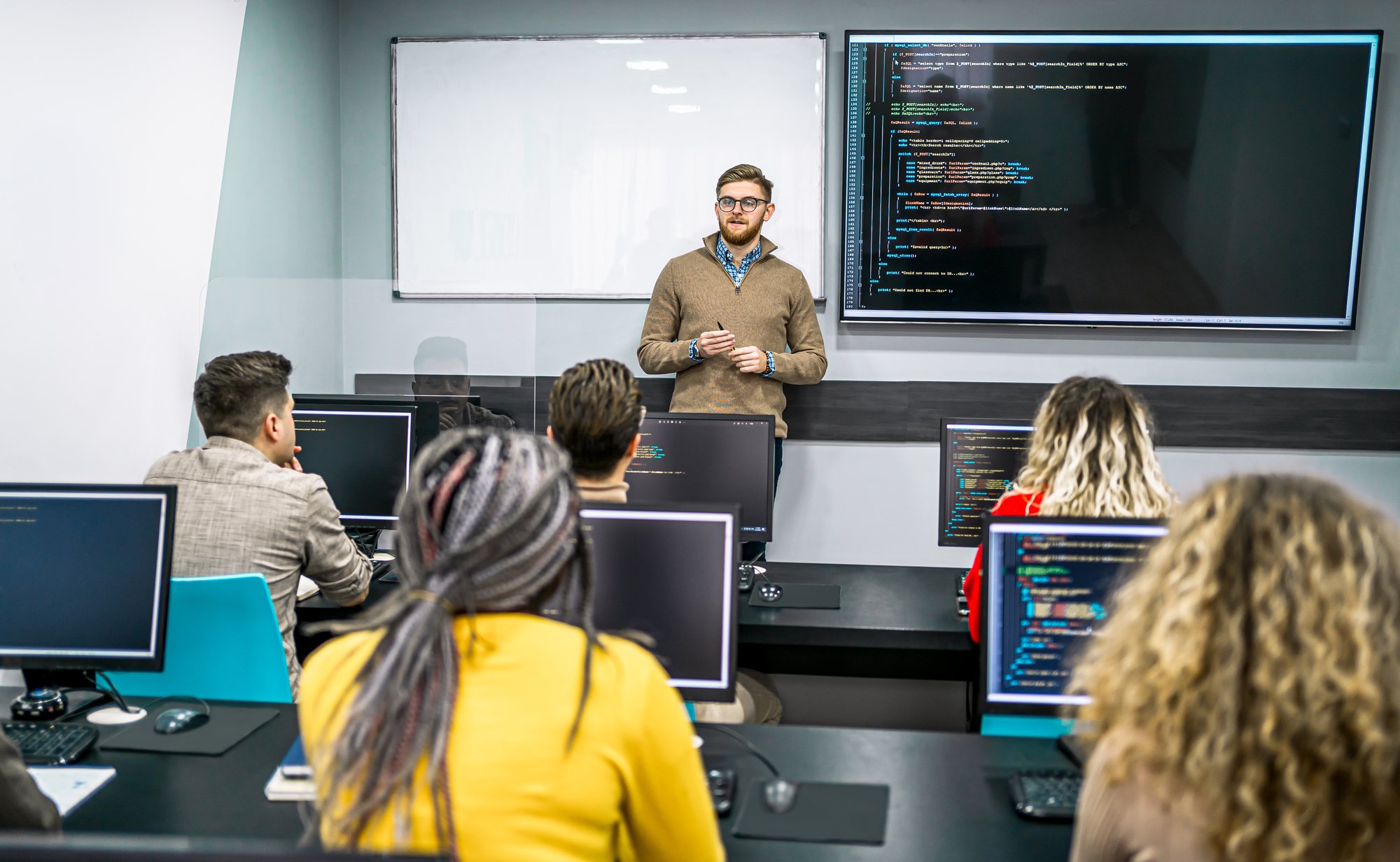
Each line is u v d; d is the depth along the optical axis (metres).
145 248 2.84
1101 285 3.93
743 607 2.54
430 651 0.84
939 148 3.90
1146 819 0.86
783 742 1.67
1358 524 0.83
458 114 4.11
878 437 4.12
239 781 1.52
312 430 2.86
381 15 4.11
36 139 2.47
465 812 0.83
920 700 3.17
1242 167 3.83
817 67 3.97
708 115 4.03
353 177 4.20
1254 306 3.90
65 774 1.51
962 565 4.16
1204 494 0.91
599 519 1.70
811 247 4.05
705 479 2.74
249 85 3.45
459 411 2.98
